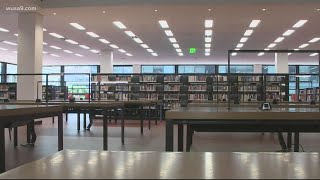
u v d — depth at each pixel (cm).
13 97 1290
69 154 81
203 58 2117
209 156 78
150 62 2362
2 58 2123
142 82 1385
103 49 1767
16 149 499
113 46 1653
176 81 1377
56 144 549
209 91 1198
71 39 1436
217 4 840
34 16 941
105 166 67
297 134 462
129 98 1351
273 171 63
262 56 1934
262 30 1197
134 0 852
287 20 1023
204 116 218
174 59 2188
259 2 823
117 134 708
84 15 975
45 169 64
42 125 913
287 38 1369
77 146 532
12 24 1120
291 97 1216
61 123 344
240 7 864
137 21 1060
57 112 337
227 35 1311
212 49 1720
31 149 499
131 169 64
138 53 1912
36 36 943
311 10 889
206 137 665
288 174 61
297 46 1578
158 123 1025
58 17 1005
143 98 1357
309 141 610
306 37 1340
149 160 73
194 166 67
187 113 219
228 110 241
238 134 720
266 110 242
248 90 1139
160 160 73
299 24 1083
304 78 1647
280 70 1825
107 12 936
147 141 595
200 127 243
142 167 66
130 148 514
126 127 880
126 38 1408
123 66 2492
